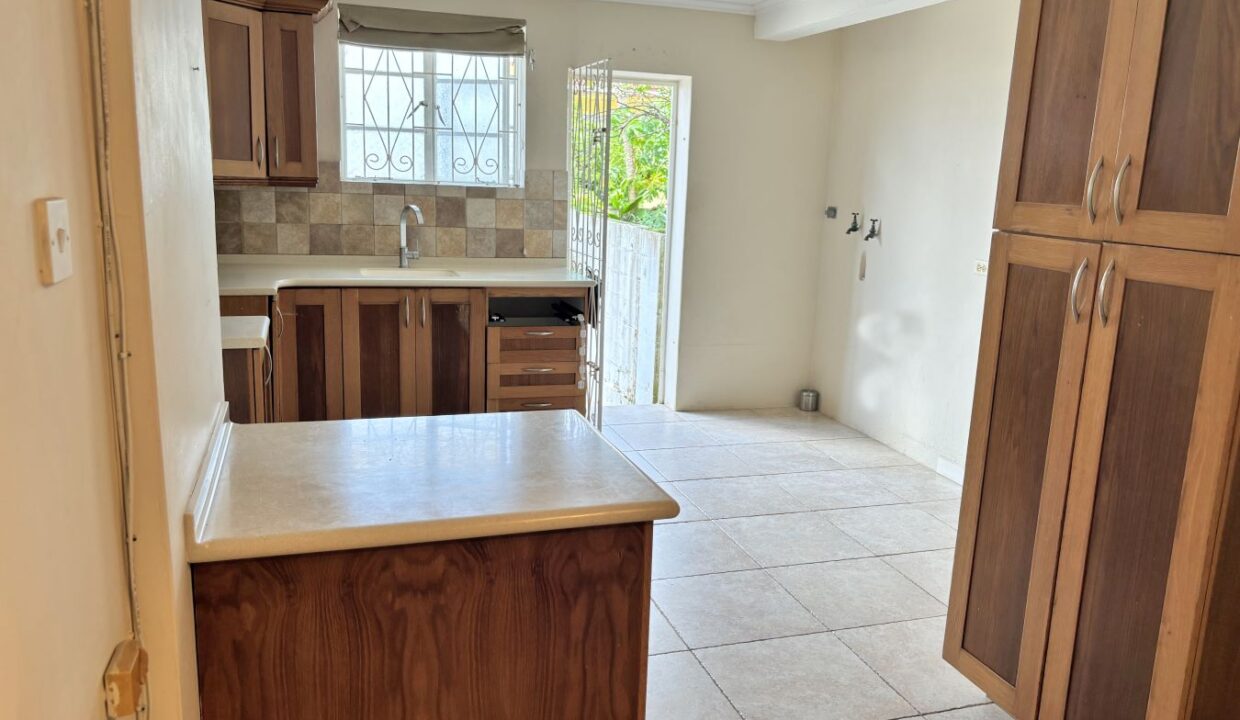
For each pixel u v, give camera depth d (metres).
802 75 5.20
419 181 4.59
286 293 3.94
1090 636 2.09
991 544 2.39
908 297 4.67
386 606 1.49
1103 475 2.04
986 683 2.42
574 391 4.41
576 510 1.54
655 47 4.89
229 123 3.79
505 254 4.81
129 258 1.09
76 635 0.96
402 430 1.99
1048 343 2.18
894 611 3.04
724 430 5.10
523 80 4.66
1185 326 1.83
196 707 1.39
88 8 1.02
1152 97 1.88
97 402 1.05
